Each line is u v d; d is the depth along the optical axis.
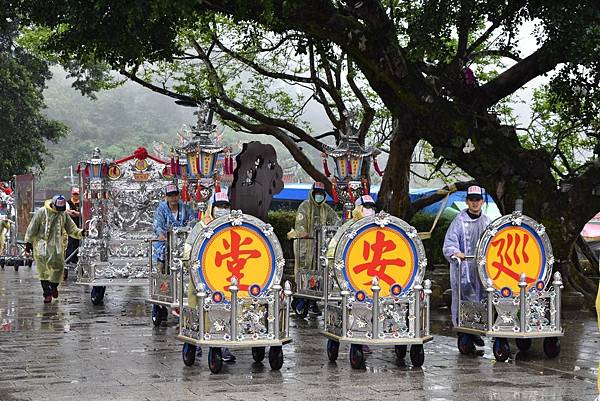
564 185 16.66
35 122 42.53
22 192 30.50
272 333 10.16
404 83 15.39
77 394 8.77
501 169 16.03
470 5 14.89
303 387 9.22
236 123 23.86
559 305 11.30
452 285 11.73
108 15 15.53
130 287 22.75
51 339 12.87
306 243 16.53
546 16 14.37
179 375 9.90
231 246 10.12
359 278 10.50
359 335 10.43
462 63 16.50
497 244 11.16
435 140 15.76
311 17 14.50
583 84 15.87
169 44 17.56
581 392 9.00
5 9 15.74
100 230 18.23
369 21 14.88
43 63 41.91
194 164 14.49
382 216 10.53
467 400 8.59
